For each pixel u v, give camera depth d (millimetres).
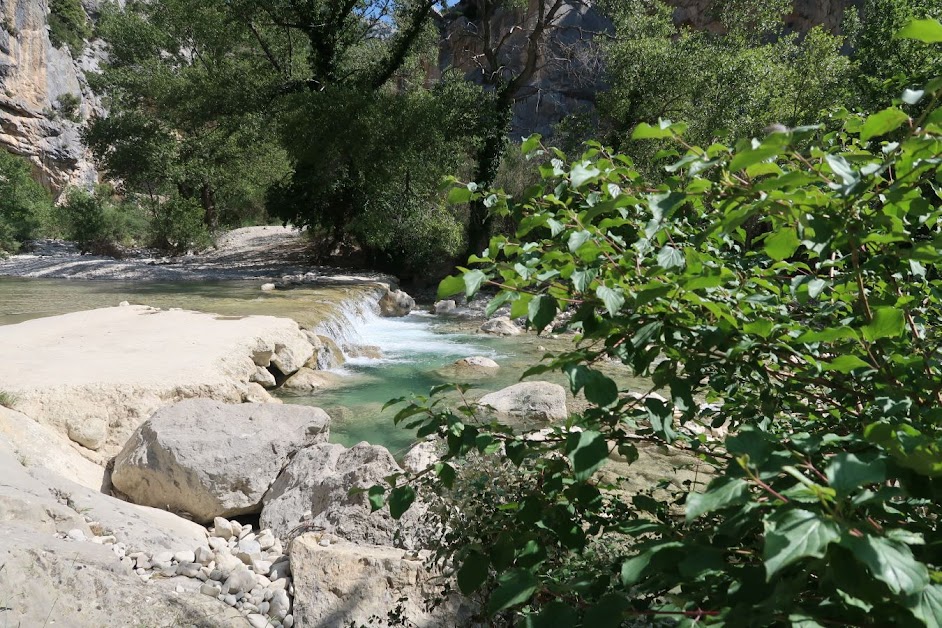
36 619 2896
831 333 1521
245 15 23188
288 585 3922
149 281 19141
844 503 1146
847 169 1329
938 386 1555
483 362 11297
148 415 6621
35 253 26391
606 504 2531
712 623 1238
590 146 1917
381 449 4980
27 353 8117
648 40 20609
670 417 1661
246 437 5414
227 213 35312
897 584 940
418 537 4078
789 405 2219
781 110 18891
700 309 1797
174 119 26188
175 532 4539
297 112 20672
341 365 11594
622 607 1327
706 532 1455
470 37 32312
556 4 21875
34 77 36375
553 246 1778
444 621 3441
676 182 1603
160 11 29797
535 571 1889
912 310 2086
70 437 6090
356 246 25078
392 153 20562
